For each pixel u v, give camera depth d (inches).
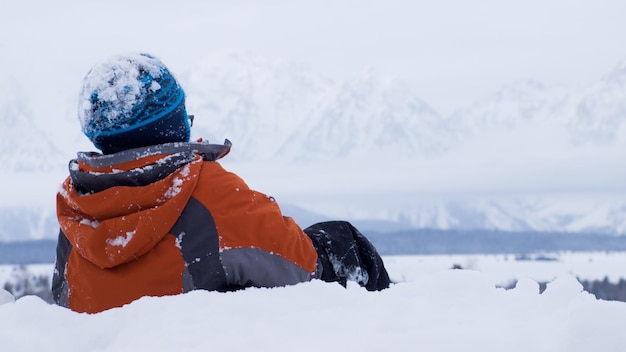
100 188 97.7
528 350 65.9
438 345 65.9
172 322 80.2
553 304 78.0
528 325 71.9
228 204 95.6
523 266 4136.3
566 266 4985.2
